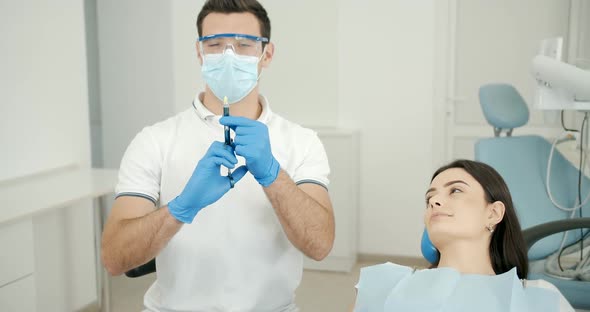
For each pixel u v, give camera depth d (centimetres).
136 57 394
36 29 278
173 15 376
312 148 142
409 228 384
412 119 376
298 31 386
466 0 365
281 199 121
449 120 378
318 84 388
